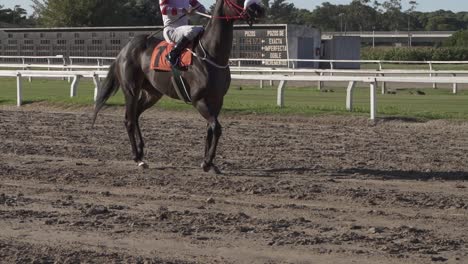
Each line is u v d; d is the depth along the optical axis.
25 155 14.11
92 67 34.22
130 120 13.16
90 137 16.59
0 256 7.47
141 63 12.96
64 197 10.36
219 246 7.80
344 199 10.16
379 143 15.75
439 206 9.70
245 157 13.85
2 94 28.84
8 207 9.73
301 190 10.74
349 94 21.02
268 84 37.81
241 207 9.70
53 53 54.94
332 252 7.55
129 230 8.48
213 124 11.92
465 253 7.51
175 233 8.34
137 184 11.30
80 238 8.16
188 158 13.74
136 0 89.44
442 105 23.70
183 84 12.23
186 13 12.42
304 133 17.41
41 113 22.19
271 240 8.00
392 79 19.62
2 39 57.28
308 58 48.19
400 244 7.81
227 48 11.91
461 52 72.94
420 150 14.76
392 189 10.86
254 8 11.62
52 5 79.31
